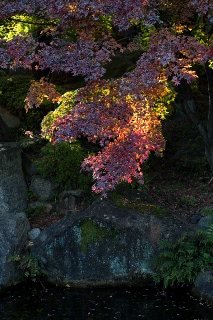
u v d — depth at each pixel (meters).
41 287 7.41
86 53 5.10
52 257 7.56
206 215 8.23
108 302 6.73
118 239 7.45
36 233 8.10
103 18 6.15
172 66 5.04
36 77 13.70
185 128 11.70
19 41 5.23
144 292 7.11
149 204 8.01
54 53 5.16
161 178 10.33
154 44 5.11
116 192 8.16
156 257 7.31
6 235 7.53
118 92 5.18
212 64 7.20
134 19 5.02
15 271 7.46
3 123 10.66
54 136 5.66
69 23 5.54
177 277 6.93
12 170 8.86
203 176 10.15
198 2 5.03
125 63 13.09
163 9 6.13
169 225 7.49
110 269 7.45
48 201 9.21
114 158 5.47
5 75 14.20
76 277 7.46
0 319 6.10
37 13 5.83
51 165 9.29
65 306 6.57
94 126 5.16
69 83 13.97
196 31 6.90
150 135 5.97
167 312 6.30
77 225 7.58
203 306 6.45
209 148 7.75
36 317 6.16
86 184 9.14
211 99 7.54
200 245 7.18
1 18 5.50
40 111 11.80
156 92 5.45
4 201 8.52
